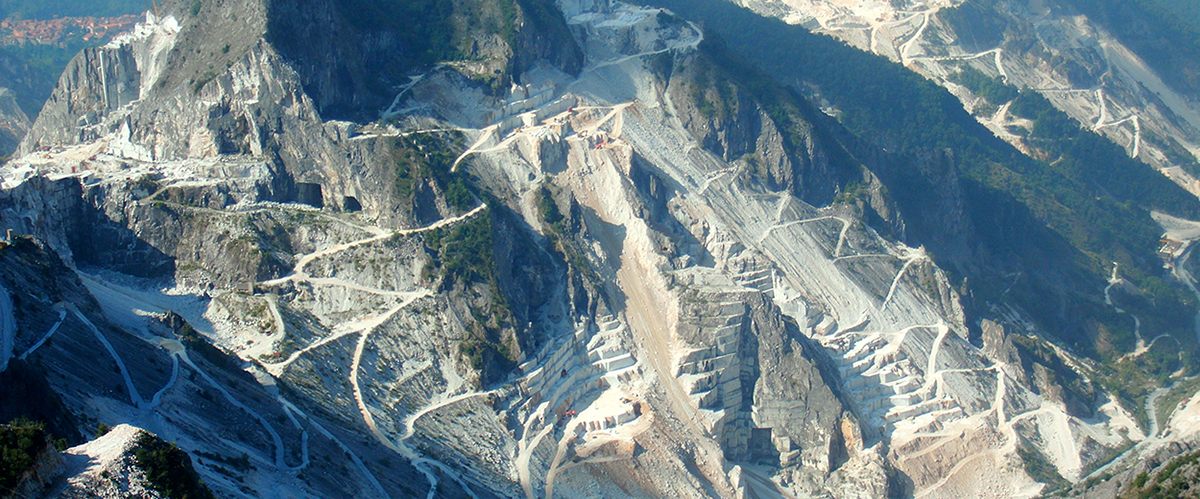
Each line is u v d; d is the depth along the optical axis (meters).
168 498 132.25
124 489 129.62
